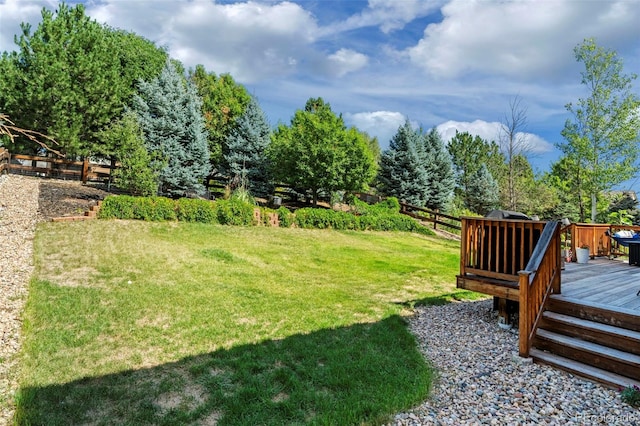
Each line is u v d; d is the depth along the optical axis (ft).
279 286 22.94
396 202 66.18
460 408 10.36
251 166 63.52
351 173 58.08
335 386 11.49
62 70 47.62
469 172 102.89
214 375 12.00
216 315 17.24
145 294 19.12
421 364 13.14
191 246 30.19
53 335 14.17
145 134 50.31
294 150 56.95
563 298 15.34
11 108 45.62
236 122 65.31
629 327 13.14
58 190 43.32
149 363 12.64
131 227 33.50
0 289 17.88
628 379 11.64
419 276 28.81
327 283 24.80
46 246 25.57
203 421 9.70
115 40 67.15
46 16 49.08
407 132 76.64
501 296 17.10
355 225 50.72
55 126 47.24
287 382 11.55
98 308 16.93
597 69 54.24
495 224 18.10
